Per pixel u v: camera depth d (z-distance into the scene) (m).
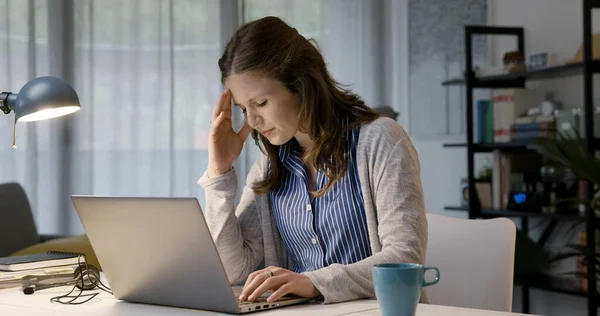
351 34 5.43
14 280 1.70
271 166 1.79
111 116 5.00
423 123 5.09
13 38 4.69
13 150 4.66
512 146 4.16
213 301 1.33
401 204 1.55
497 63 4.68
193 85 5.21
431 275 1.86
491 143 4.14
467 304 1.79
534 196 3.95
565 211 3.90
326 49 5.39
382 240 1.57
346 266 1.46
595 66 3.49
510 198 4.07
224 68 1.65
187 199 1.24
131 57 5.06
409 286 1.11
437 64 4.95
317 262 1.74
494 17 4.68
